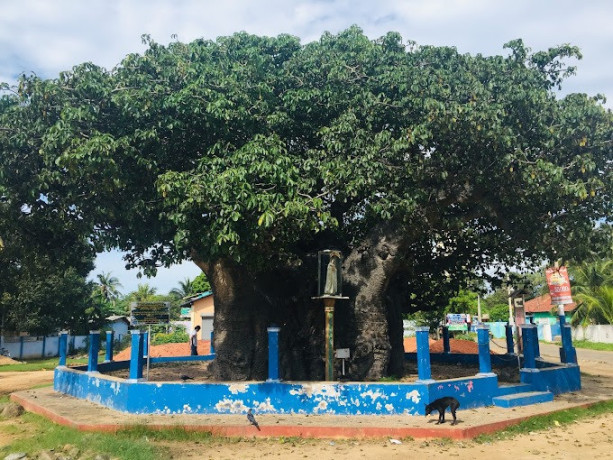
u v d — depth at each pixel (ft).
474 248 52.03
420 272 52.75
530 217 40.01
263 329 42.29
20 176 35.94
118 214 36.94
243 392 33.32
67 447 26.20
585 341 135.85
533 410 34.81
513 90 35.22
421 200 37.50
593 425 33.04
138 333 35.86
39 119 35.01
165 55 37.93
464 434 28.60
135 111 34.17
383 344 41.42
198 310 128.67
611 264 122.01
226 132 35.53
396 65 40.16
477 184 38.17
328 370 36.04
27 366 93.20
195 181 31.83
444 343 64.90
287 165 33.19
